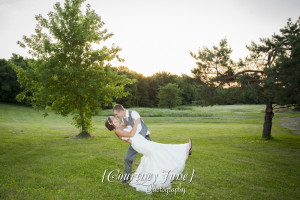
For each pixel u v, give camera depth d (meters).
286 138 14.31
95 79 13.20
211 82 13.54
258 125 24.53
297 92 8.90
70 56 12.36
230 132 17.98
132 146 4.76
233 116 38.44
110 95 13.77
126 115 4.89
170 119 33.62
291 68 8.62
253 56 12.79
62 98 13.33
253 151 9.74
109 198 4.11
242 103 83.56
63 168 6.20
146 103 87.06
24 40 12.67
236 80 12.66
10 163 6.84
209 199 4.20
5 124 19.83
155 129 20.28
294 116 32.84
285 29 11.52
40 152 8.66
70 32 12.87
